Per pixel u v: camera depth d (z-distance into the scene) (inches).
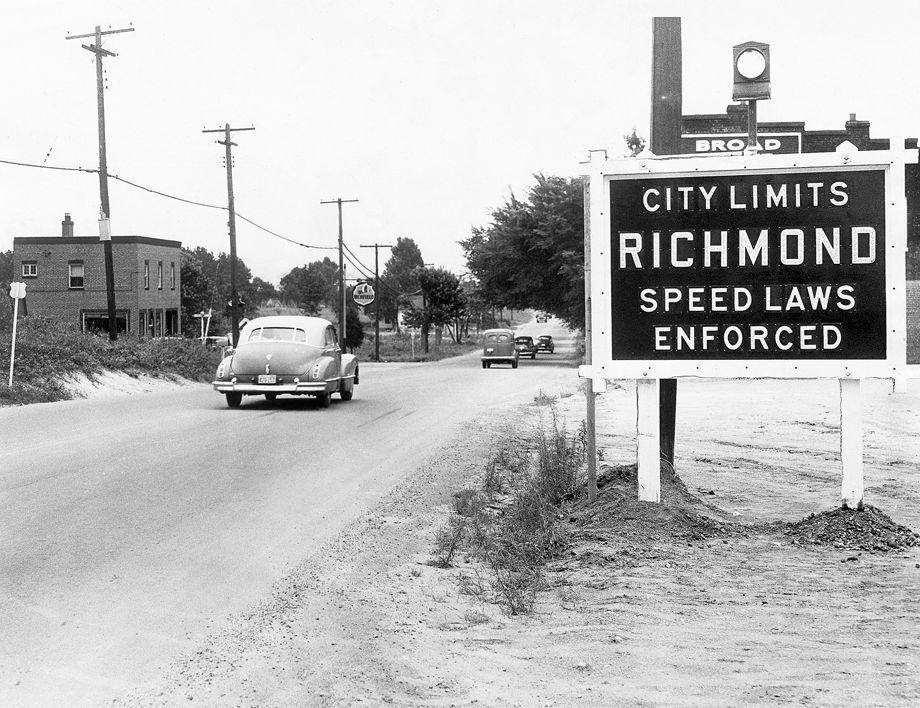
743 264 322.0
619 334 328.8
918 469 473.7
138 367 1198.9
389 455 526.6
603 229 327.0
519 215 2178.9
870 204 316.5
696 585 263.3
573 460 427.5
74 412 760.3
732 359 322.7
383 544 319.0
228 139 1653.5
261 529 333.7
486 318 5541.3
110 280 1266.0
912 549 301.1
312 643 216.2
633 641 217.2
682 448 550.0
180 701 180.2
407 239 5502.0
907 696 181.3
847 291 318.0
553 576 281.3
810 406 777.6
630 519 324.2
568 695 184.2
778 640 216.5
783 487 423.5
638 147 1823.3
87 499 374.0
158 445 539.2
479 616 239.9
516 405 884.0
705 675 194.4
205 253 5492.1
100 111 1256.2
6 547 295.3
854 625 226.8
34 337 1093.8
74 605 239.9
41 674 193.2
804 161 317.1
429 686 190.1
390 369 2001.7
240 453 516.4
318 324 844.0
